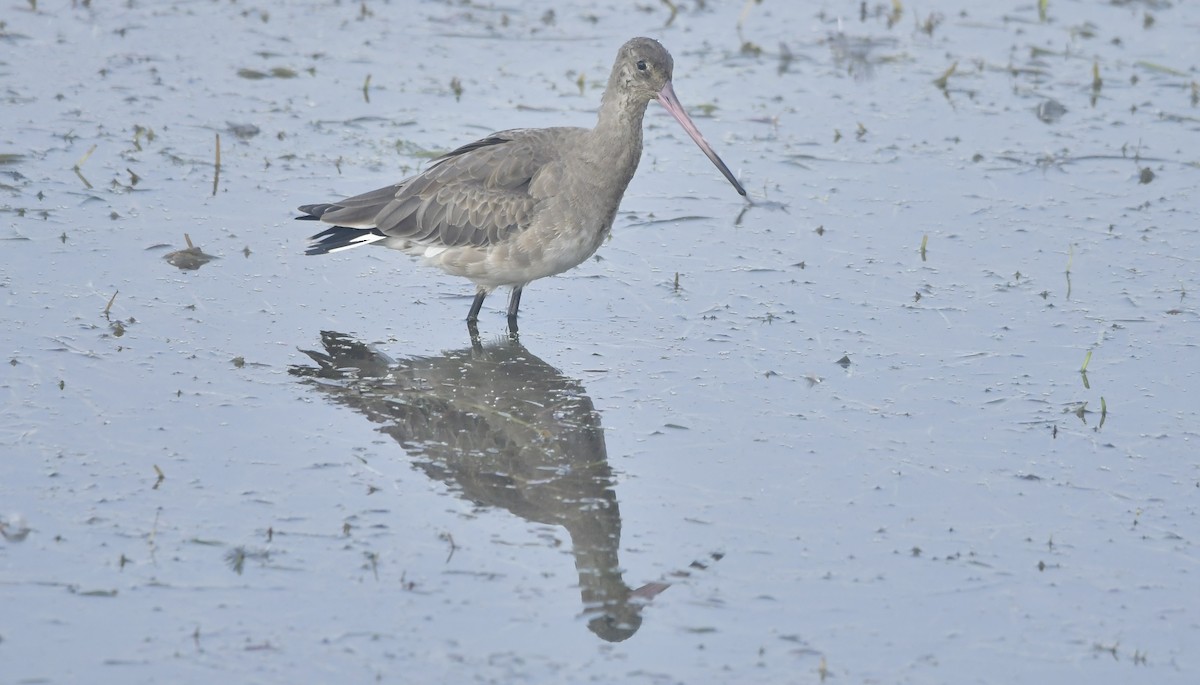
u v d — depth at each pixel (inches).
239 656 355.9
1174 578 404.8
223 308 559.2
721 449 472.4
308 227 628.4
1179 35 872.9
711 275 609.6
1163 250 629.3
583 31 861.2
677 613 384.2
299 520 418.6
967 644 374.0
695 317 573.0
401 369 523.5
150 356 516.4
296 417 482.0
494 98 761.6
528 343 549.3
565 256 552.4
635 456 466.6
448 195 548.4
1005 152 727.7
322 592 384.2
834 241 639.8
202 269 586.9
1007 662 366.9
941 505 441.4
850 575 403.9
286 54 810.2
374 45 830.5
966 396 510.9
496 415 491.2
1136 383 519.8
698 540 419.2
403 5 890.7
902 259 622.2
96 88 749.9
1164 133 751.1
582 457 465.1
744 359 538.3
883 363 535.2
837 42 852.0
